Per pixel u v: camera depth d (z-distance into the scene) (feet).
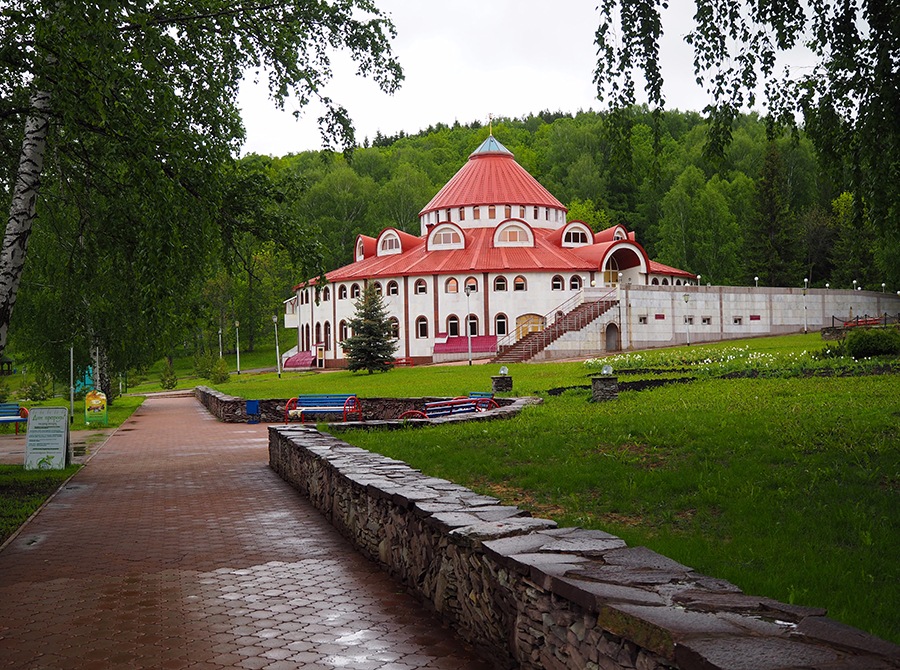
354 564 25.71
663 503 27.35
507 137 469.16
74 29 30.68
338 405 89.15
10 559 27.63
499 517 19.10
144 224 39.17
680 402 60.39
